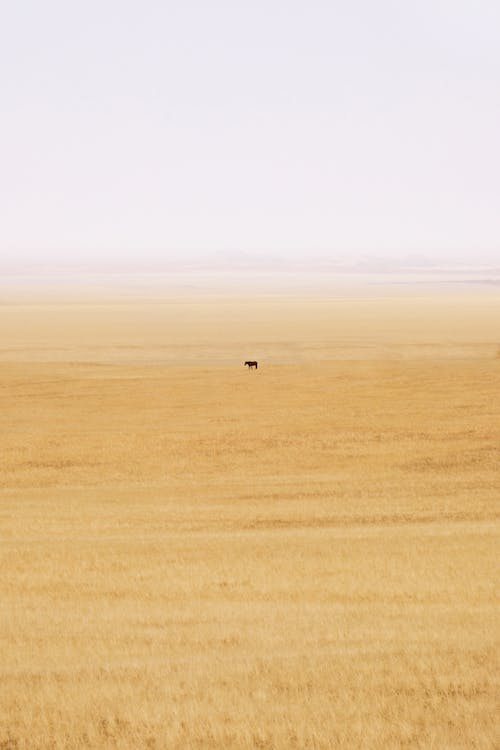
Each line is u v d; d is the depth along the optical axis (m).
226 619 63.34
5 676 51.81
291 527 99.12
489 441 158.50
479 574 76.56
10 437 166.88
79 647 57.09
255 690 48.94
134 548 88.38
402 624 61.69
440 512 106.25
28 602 69.00
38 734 43.84
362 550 86.50
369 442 159.50
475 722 44.34
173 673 51.72
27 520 103.00
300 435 167.50
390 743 42.38
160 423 183.50
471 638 58.06
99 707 46.62
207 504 112.44
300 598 69.75
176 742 42.97
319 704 46.78
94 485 126.06
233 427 177.75
